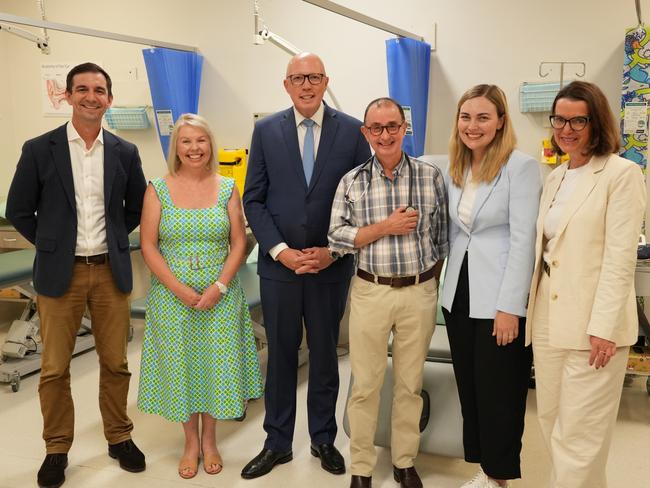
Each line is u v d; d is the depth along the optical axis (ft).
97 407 11.28
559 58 12.36
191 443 9.09
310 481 8.75
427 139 13.55
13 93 17.12
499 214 7.14
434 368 9.07
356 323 7.93
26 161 8.28
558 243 6.49
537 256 6.85
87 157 8.41
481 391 7.48
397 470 8.55
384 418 9.07
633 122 11.27
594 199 6.24
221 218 8.72
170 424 10.64
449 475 8.91
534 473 8.94
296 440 9.96
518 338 7.23
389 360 9.23
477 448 7.97
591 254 6.30
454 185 7.54
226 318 8.77
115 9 15.78
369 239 7.56
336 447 9.75
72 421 9.03
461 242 7.50
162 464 9.30
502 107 7.00
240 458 9.43
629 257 6.07
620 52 11.95
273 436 9.08
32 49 16.70
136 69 15.81
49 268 8.36
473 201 7.32
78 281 8.52
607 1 11.91
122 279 8.76
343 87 14.16
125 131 16.15
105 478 8.91
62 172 8.26
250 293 11.68
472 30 12.91
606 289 6.12
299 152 8.50
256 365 9.23
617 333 6.20
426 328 7.87
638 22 11.48
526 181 7.00
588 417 6.49
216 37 15.02
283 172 8.50
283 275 8.60
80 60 16.30
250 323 9.27
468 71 13.05
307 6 14.16
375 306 7.76
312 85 8.22
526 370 7.43
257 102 14.90
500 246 7.22
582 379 6.47
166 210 8.64
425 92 12.87
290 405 9.14
